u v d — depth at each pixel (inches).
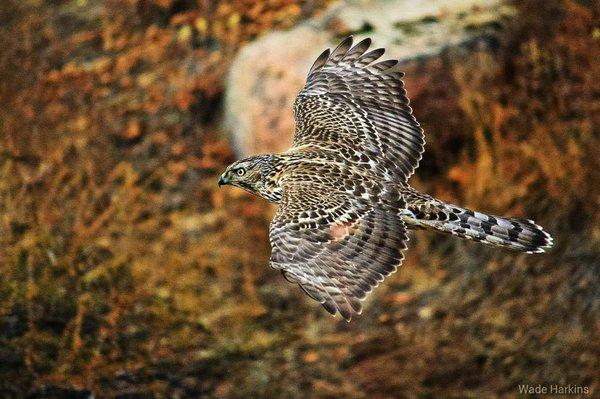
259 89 659.4
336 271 324.2
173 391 574.9
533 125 628.7
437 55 629.9
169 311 604.7
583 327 577.3
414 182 626.2
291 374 581.6
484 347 579.2
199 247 637.9
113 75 750.5
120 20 784.3
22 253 617.3
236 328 601.0
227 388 577.6
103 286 611.8
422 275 610.5
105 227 645.3
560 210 609.0
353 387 573.3
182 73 746.2
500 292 597.3
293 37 670.5
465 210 346.9
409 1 668.1
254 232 644.1
